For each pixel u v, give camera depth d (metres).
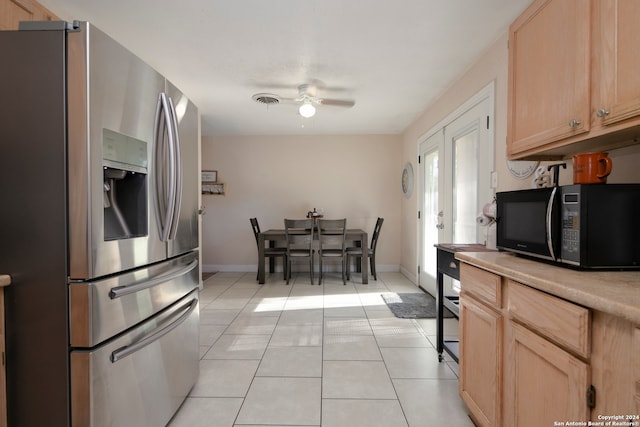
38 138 1.01
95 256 1.03
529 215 1.35
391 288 4.01
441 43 2.23
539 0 1.36
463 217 2.76
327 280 4.48
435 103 3.42
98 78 1.04
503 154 2.12
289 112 3.88
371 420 1.52
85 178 1.00
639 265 1.07
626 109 0.97
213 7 1.83
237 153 5.12
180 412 1.58
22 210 1.02
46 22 1.00
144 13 1.88
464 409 1.60
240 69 2.66
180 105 1.61
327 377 1.90
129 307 1.18
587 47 1.11
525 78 1.48
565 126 1.22
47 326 1.02
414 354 2.20
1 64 1.02
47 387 1.02
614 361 0.74
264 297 3.61
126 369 1.17
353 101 3.46
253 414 1.56
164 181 1.42
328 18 1.94
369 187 5.07
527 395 1.06
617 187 1.06
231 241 5.16
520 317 1.10
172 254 1.52
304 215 5.10
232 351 2.25
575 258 1.09
